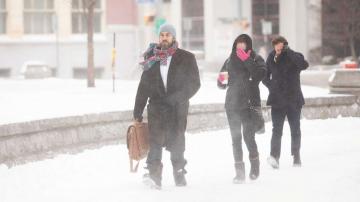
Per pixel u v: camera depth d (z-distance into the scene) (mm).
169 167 28359
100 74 103438
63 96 43594
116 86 54281
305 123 40406
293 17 119938
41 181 24953
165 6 119125
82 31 102188
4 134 25594
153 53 23891
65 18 100188
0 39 96688
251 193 22859
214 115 36844
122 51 104875
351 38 116188
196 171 27406
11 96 43750
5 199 22156
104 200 21875
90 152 29828
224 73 25531
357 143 34406
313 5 120312
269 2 121875
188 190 23500
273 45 28000
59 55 100250
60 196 22562
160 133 23750
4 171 25250
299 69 28000
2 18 97438
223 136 35594
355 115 43719
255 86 24953
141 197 22297
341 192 22438
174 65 23703
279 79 27828
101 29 103438
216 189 23625
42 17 99688
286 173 26625
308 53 120875
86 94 45531
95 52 102750
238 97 24859
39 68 82750
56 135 28562
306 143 34438
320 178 25141
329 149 32594
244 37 25078
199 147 33000
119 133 31844
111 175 26531
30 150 27078
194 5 116688
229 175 26500
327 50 120812
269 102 27984
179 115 23875
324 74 88812
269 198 21984
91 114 30406
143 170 27562
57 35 92250
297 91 27953
